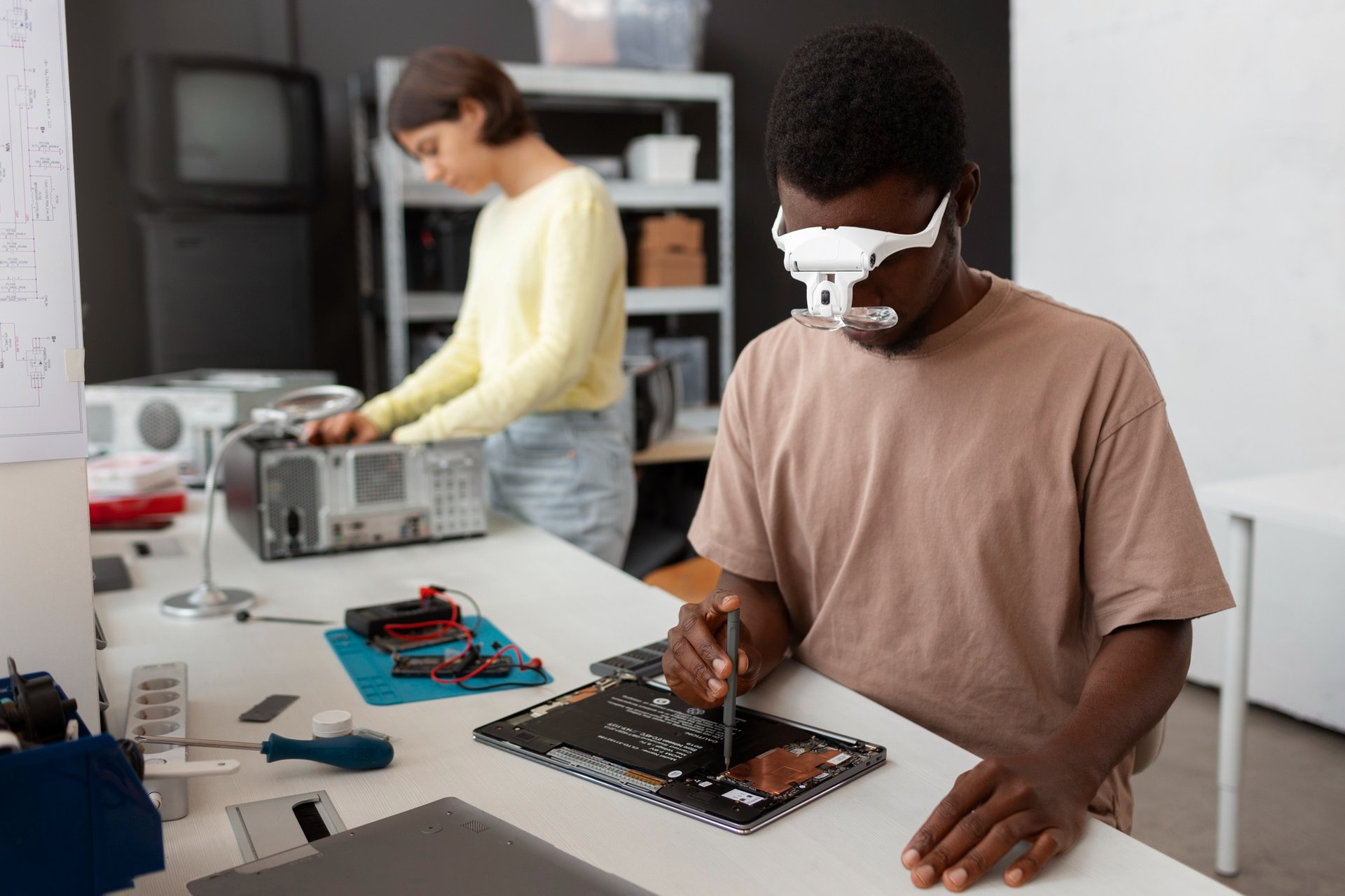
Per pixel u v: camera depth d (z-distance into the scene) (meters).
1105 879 0.74
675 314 4.29
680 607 1.40
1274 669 2.80
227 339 3.26
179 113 3.07
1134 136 2.95
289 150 3.22
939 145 0.88
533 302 2.00
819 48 0.90
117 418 2.33
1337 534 1.83
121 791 0.63
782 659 1.18
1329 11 2.50
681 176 3.76
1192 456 2.93
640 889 0.70
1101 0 2.98
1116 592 0.98
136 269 3.47
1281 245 2.66
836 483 1.12
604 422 2.12
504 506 2.16
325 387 1.73
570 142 4.07
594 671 1.14
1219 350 2.83
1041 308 1.05
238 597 1.46
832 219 0.89
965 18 4.57
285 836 0.81
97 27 3.37
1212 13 2.72
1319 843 2.18
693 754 0.92
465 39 3.87
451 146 1.99
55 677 0.85
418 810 0.82
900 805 0.85
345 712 1.01
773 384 1.18
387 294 3.41
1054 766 0.83
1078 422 1.00
